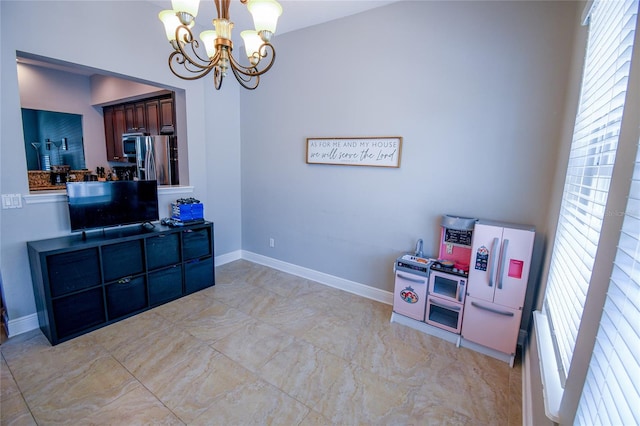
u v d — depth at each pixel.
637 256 0.67
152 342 2.43
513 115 2.38
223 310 2.97
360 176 3.22
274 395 1.92
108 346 2.36
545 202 2.32
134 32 2.94
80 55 2.60
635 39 0.83
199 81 3.59
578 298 1.14
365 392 1.97
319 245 3.67
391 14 2.83
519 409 1.87
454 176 2.68
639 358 0.58
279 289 3.49
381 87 2.96
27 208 2.45
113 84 4.78
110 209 2.79
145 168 4.11
